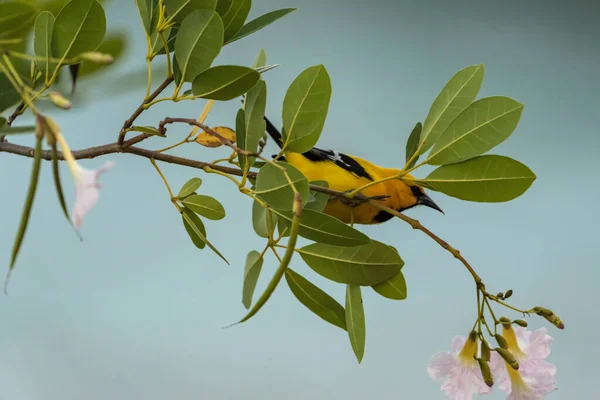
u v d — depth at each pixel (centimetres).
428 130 828
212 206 828
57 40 812
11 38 803
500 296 828
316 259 828
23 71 812
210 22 816
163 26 817
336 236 820
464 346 828
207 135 828
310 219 820
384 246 827
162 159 825
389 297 830
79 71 812
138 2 820
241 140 821
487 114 825
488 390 828
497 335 826
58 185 797
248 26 825
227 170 828
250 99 821
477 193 826
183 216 829
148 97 818
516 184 825
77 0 811
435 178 827
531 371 827
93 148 823
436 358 828
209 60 816
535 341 828
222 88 817
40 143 797
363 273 827
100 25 812
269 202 819
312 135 822
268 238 826
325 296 829
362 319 829
